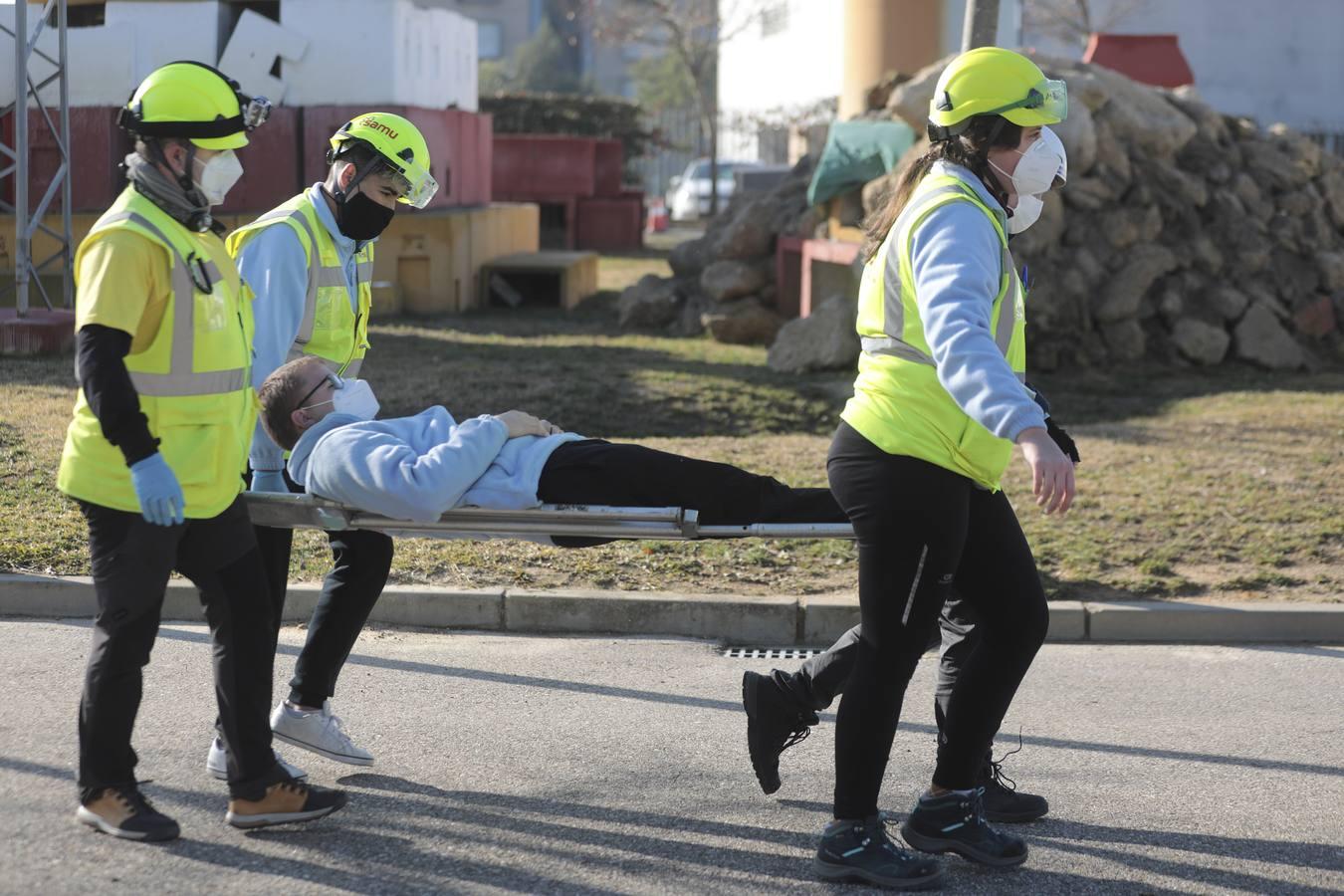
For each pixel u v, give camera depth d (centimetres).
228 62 1577
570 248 2753
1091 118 1327
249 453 439
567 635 614
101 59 1518
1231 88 3275
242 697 390
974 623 413
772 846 400
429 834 402
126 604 372
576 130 3109
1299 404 1070
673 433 991
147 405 366
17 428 845
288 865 379
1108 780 457
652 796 436
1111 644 611
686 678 558
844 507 365
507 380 1104
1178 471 830
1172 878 385
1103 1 3350
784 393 1095
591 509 391
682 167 4859
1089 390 1189
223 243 391
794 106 3738
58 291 1444
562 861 387
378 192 436
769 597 621
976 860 387
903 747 486
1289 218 1375
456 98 1883
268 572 431
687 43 4659
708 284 1518
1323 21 3241
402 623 618
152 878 368
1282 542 699
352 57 1598
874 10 1730
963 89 353
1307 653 597
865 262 373
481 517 398
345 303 444
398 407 1004
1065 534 707
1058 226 1288
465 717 505
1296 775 463
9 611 612
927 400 350
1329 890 379
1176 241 1316
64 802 413
